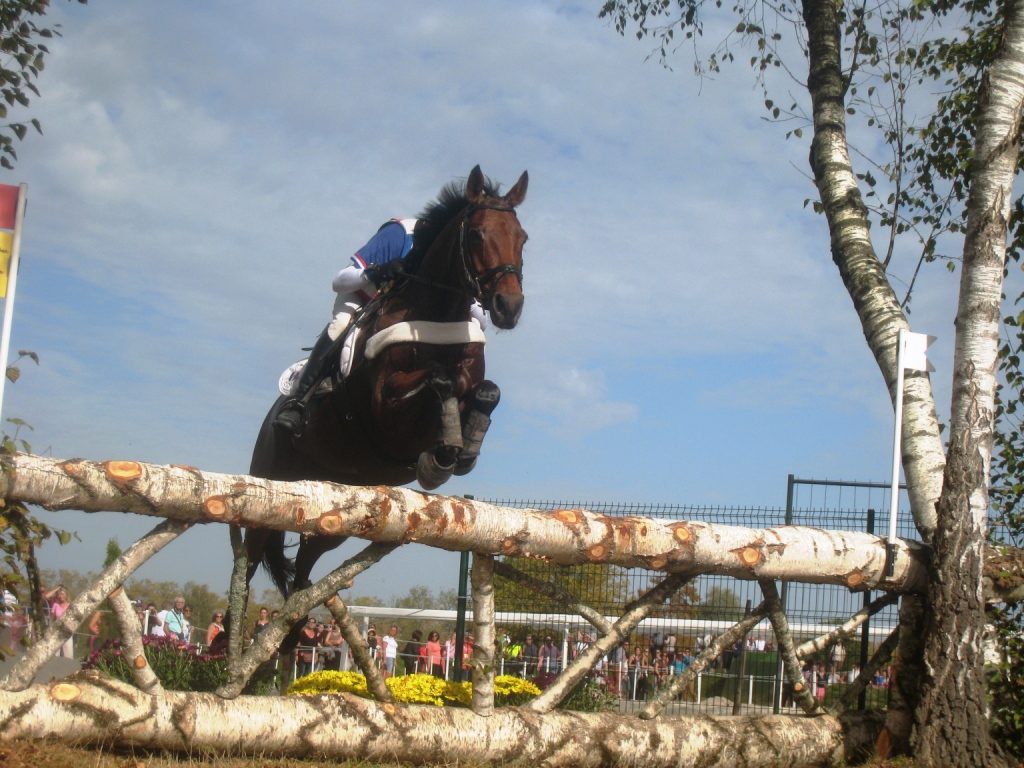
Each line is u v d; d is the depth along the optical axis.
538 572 9.62
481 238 6.10
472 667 5.80
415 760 5.47
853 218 9.01
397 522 5.44
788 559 6.54
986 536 6.82
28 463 4.70
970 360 7.01
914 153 10.70
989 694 6.77
